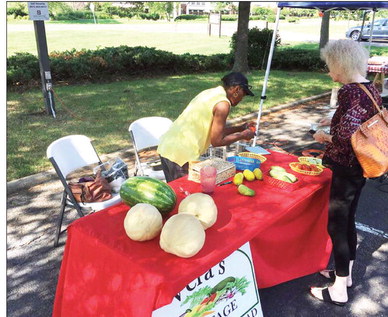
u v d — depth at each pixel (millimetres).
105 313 2020
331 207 2637
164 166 3201
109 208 2348
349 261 2818
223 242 1978
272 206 2393
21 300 2965
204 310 2160
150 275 1734
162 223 2023
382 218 4242
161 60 13125
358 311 2879
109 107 8461
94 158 3623
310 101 9906
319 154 3994
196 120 2920
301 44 22672
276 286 3115
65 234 3812
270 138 6867
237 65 13969
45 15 6957
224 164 2854
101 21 48281
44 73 7363
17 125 7000
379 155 2248
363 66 2352
